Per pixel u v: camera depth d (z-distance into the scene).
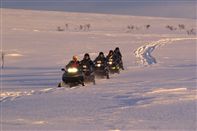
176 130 23.03
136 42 178.75
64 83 54.00
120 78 61.53
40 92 47.28
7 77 73.69
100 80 60.19
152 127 24.06
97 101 37.09
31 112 32.31
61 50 147.38
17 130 24.83
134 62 95.44
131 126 24.58
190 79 52.06
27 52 140.88
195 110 29.17
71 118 28.70
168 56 112.81
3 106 36.69
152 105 32.53
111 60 70.31
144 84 49.50
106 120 27.17
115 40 192.50
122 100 36.81
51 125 26.27
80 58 121.06
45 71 85.50
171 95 37.44
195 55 116.44
